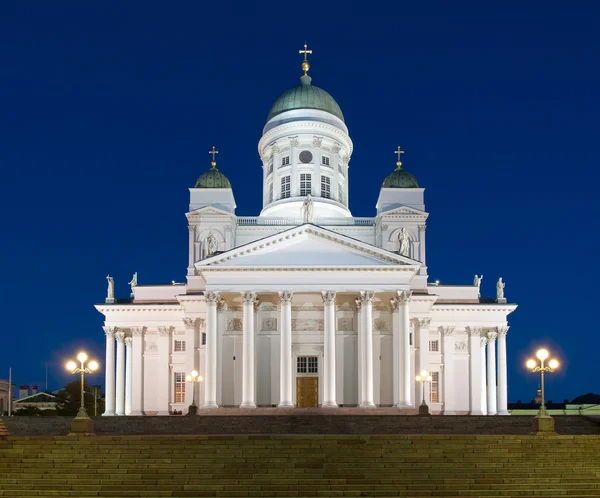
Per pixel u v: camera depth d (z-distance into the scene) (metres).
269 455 44.66
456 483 40.62
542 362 53.53
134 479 41.47
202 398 92.38
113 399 98.56
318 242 83.25
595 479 41.38
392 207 99.69
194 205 99.44
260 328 86.38
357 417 65.69
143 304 98.19
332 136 108.25
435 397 97.12
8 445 46.41
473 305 98.44
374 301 86.69
